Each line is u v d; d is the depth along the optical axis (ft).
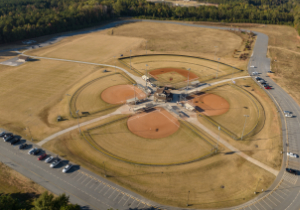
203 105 336.08
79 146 260.42
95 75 431.84
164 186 211.61
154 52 551.59
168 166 233.14
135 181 216.95
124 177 221.25
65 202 179.22
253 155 245.86
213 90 377.30
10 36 619.67
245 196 202.08
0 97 360.89
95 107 333.62
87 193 203.82
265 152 249.75
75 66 476.13
